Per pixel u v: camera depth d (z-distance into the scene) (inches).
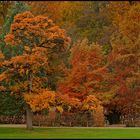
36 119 3747.5
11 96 3233.3
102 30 5344.5
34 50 2891.2
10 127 3292.3
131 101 3870.6
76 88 3804.1
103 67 3887.8
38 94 2974.9
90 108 2982.3
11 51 3289.9
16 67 2913.4
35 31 2947.8
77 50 3949.3
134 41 4200.3
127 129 3152.1
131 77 3873.0
